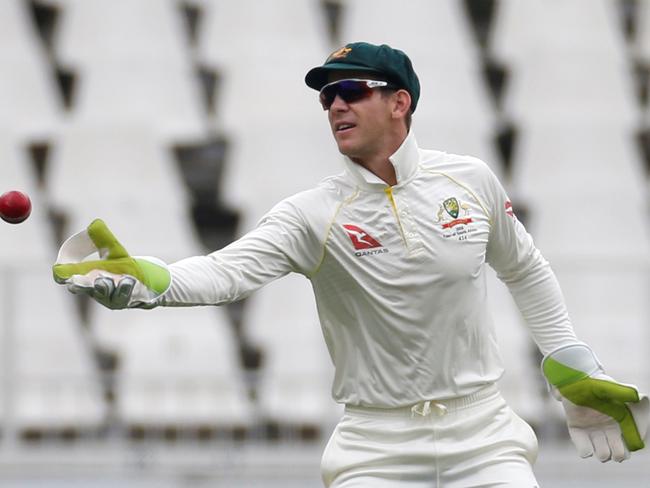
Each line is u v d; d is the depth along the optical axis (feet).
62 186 174.50
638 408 52.60
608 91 189.37
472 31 199.00
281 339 142.92
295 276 157.38
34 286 136.98
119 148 175.01
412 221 48.98
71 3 181.68
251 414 113.09
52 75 182.29
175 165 180.24
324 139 177.68
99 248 44.75
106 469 108.99
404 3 187.01
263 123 178.60
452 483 49.98
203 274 46.75
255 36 181.47
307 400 113.50
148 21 180.75
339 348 50.49
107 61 178.40
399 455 49.70
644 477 108.78
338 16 187.93
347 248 49.11
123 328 150.71
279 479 109.29
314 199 49.49
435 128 181.68
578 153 185.26
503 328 154.71
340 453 50.70
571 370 52.60
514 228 51.34
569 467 109.50
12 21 179.52
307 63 181.16
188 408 113.09
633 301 113.39
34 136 176.76
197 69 183.52
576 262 111.34
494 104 200.23
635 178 186.29
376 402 50.01
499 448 50.14
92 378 111.55
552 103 188.24
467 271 49.19
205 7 184.96
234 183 180.14
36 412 109.40
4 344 107.96
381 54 48.96
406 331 49.16
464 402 50.03
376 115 48.85
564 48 189.16
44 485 106.83
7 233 166.71
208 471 109.29
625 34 198.29
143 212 173.58
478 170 50.31
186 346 143.95
